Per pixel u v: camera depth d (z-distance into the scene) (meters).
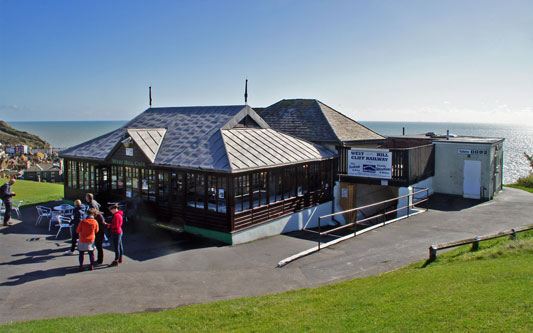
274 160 16.12
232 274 10.73
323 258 11.81
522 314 6.12
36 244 13.56
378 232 14.55
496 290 7.19
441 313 6.50
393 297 7.59
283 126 23.17
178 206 15.70
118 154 17.64
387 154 19.28
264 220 15.62
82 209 12.60
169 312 7.95
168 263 11.78
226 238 14.16
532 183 30.23
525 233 12.58
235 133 17.45
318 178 19.31
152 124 20.67
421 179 21.12
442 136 27.44
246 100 19.27
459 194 22.61
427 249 12.11
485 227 15.02
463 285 7.74
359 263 11.12
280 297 8.49
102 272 10.91
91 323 7.30
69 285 9.86
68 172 20.31
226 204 14.12
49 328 7.05
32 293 9.32
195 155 15.60
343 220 20.66
